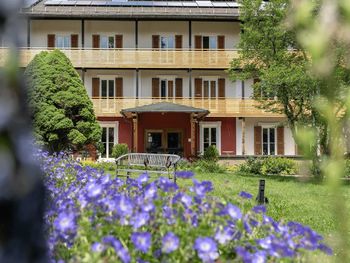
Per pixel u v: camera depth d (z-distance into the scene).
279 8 19.09
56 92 20.06
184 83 27.70
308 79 16.27
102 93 27.45
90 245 2.36
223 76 27.66
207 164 21.72
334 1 1.07
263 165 21.36
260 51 20.28
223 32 27.98
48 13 26.36
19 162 1.03
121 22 27.73
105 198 2.79
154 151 26.77
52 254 2.25
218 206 2.66
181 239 2.34
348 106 1.26
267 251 2.49
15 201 1.02
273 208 9.42
